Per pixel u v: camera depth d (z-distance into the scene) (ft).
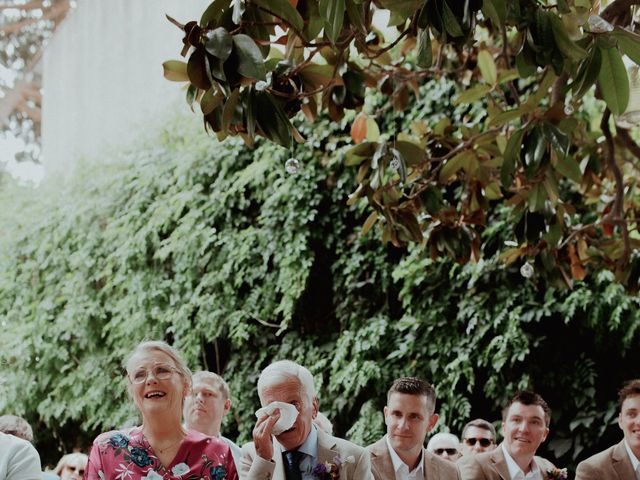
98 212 34.17
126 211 33.12
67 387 33.71
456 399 27.02
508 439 16.85
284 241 29.71
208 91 12.20
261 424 12.12
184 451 11.93
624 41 12.18
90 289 33.78
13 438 13.93
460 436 27.20
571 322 26.89
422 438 15.38
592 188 21.45
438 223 18.48
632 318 26.00
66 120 42.09
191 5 35.96
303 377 13.02
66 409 33.60
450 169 17.51
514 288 26.84
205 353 31.65
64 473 23.77
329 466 12.91
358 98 15.92
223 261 30.89
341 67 15.76
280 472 12.76
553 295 26.45
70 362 33.91
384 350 28.58
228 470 11.98
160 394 11.91
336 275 29.68
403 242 17.76
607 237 21.63
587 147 19.21
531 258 18.89
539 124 14.57
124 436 12.02
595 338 26.40
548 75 14.55
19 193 38.04
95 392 32.73
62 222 34.78
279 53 14.58
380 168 16.51
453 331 27.61
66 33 42.52
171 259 32.32
